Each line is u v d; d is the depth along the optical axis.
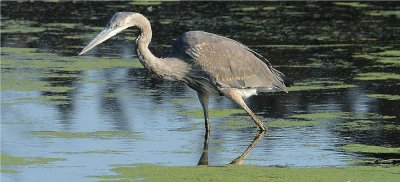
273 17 29.02
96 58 21.75
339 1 33.69
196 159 12.89
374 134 14.34
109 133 14.38
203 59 14.02
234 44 14.40
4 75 19.22
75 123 15.04
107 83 18.64
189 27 26.42
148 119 15.41
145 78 19.30
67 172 12.00
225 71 14.17
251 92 14.64
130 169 12.16
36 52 22.44
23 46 23.28
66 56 21.91
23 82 18.48
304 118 15.53
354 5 32.38
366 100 16.94
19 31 25.95
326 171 12.06
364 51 22.64
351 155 13.05
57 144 13.62
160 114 15.80
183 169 12.16
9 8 31.59
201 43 14.08
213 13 30.00
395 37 24.94
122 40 24.97
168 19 28.28
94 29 26.20
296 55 22.00
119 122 15.16
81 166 12.33
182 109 16.25
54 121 15.16
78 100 16.88
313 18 28.80
